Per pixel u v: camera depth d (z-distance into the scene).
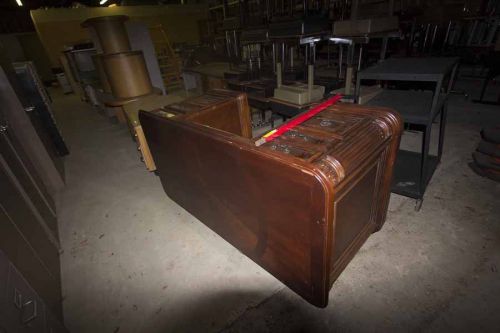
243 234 1.71
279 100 2.93
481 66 5.70
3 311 0.98
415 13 4.66
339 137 1.31
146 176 3.24
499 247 1.72
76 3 10.96
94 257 2.08
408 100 2.25
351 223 1.50
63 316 1.65
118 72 3.96
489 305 1.41
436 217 2.02
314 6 4.74
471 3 4.99
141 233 2.28
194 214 2.28
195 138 1.58
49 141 3.59
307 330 1.42
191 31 12.61
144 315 1.60
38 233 1.92
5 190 1.64
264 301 1.59
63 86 9.71
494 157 2.38
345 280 1.63
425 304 1.45
